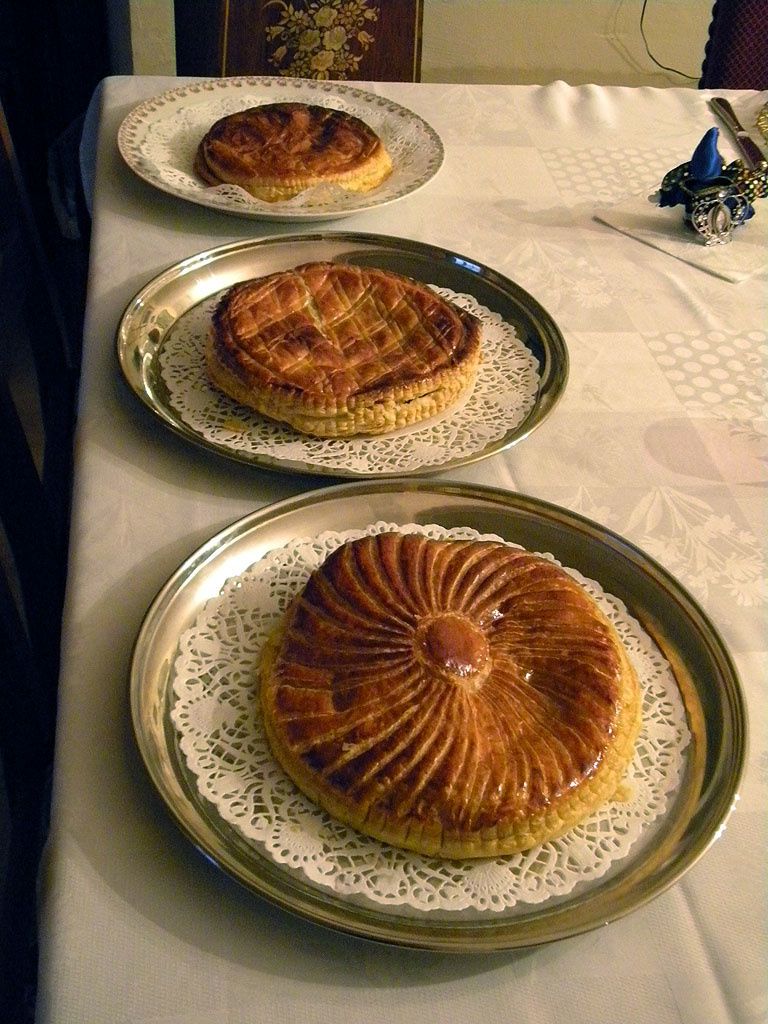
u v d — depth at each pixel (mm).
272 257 1046
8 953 1068
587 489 828
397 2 1664
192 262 1002
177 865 561
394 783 573
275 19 1654
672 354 993
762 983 530
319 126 1197
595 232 1167
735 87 1705
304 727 601
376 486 764
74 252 2178
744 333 1031
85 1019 494
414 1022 506
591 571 746
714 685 659
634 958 537
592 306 1047
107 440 832
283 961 525
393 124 1289
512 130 1351
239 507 788
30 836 1170
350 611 658
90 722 628
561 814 577
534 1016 513
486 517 771
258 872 557
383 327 924
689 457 871
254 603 702
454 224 1154
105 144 1233
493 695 615
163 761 603
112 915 536
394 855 574
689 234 1170
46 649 1416
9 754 1188
